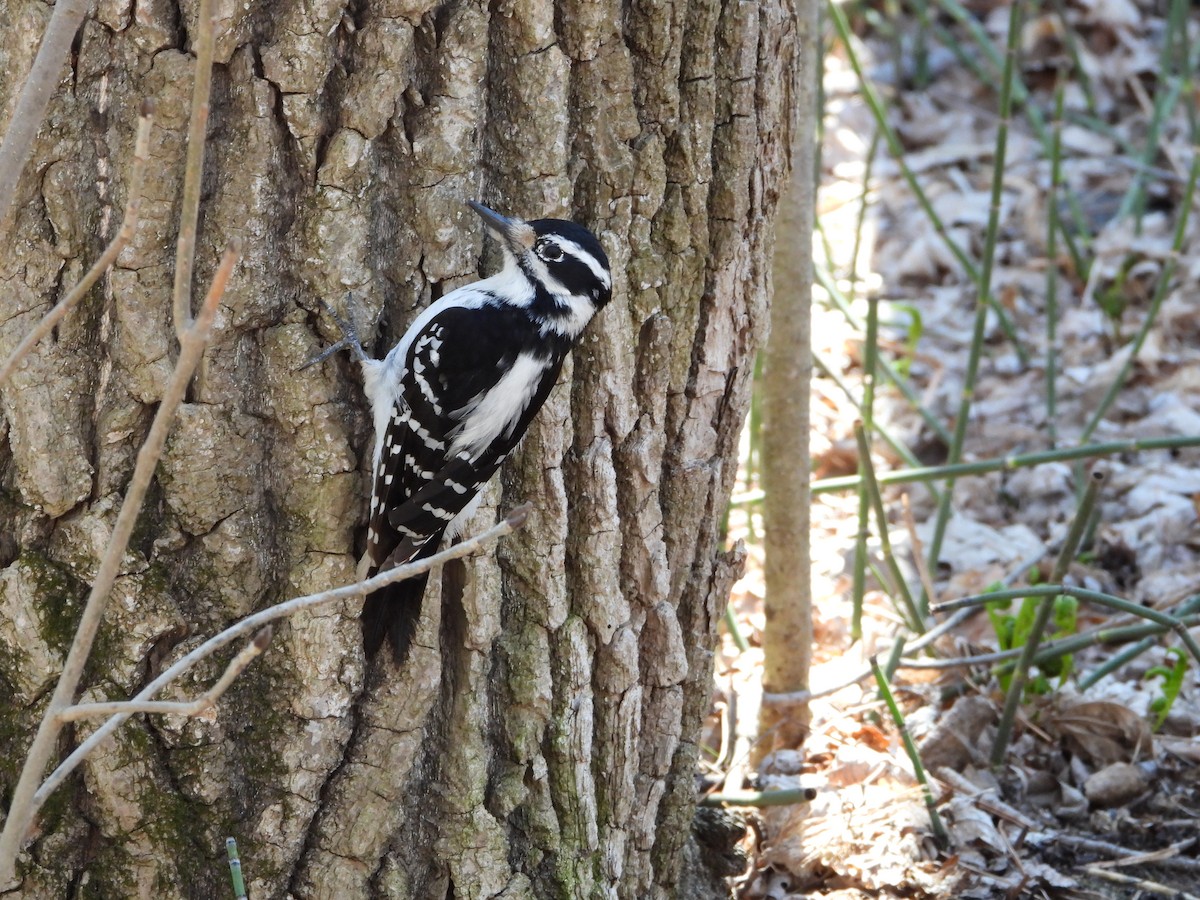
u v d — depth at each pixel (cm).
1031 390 1498
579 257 721
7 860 525
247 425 701
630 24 740
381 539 702
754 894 934
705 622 869
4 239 664
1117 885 926
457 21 694
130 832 709
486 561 754
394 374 696
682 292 788
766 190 819
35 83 553
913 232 1736
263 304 689
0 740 703
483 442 711
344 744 735
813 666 1161
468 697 761
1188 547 1277
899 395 1491
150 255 670
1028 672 1040
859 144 1889
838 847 945
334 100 682
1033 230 1698
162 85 655
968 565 1283
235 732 723
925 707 1089
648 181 759
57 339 678
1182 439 1112
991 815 981
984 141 1873
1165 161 1808
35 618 690
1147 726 1030
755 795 946
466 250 726
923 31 1958
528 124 726
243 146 670
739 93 776
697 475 827
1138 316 1578
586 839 805
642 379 789
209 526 699
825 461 1433
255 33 662
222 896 726
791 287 973
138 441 693
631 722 815
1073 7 2039
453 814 762
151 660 703
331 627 716
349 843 738
